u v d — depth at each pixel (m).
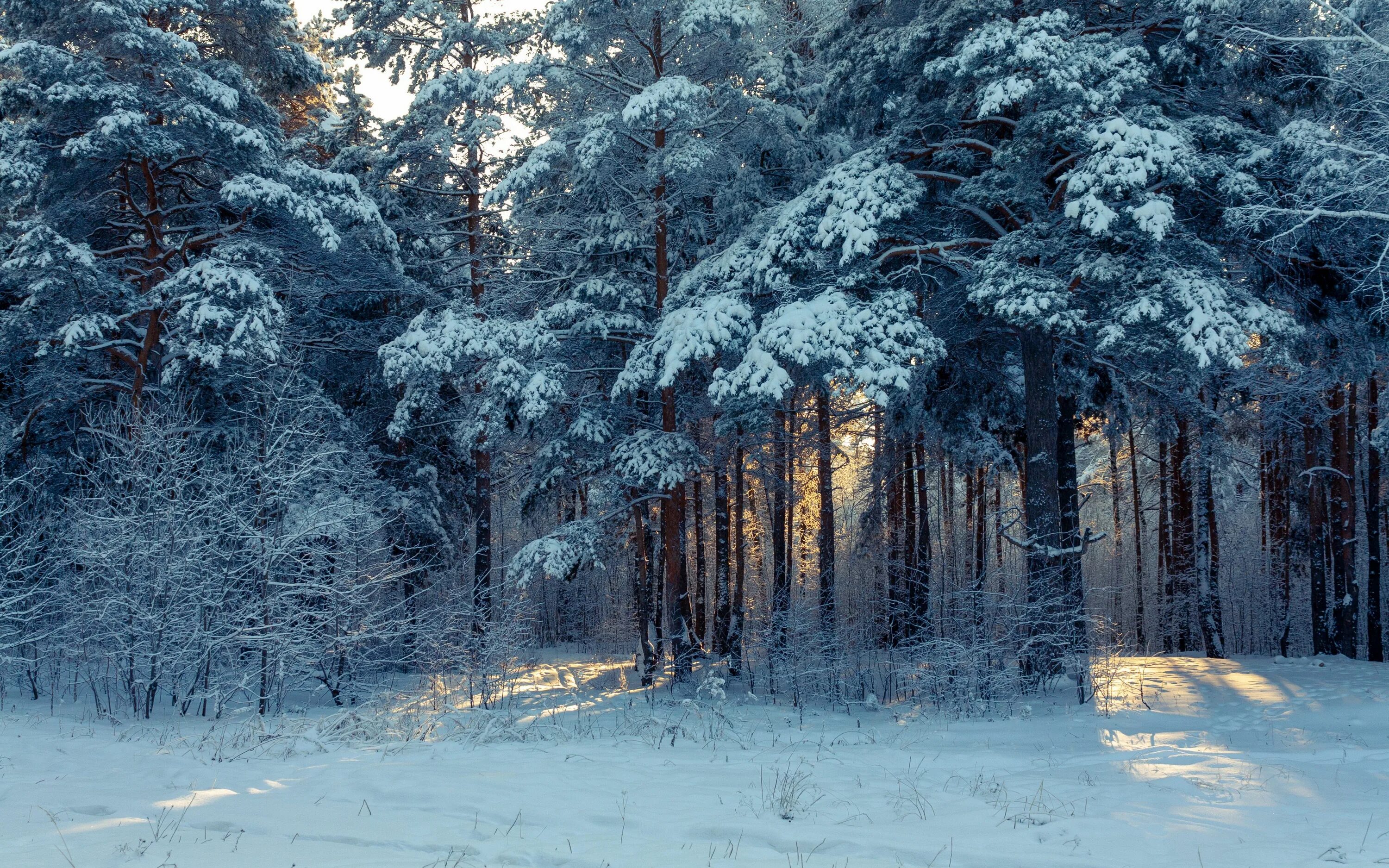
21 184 16.67
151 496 14.57
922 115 17.66
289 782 8.41
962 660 14.94
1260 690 15.63
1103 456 36.41
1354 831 6.42
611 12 18.69
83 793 7.72
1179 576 25.38
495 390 18.06
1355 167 14.73
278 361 17.14
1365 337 16.33
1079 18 16.41
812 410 23.20
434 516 24.34
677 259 22.17
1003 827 6.75
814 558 31.62
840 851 6.10
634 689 19.94
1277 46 15.21
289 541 14.80
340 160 23.88
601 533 19.89
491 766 9.36
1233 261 17.34
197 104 17.70
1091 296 16.25
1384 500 23.09
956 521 30.69
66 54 16.94
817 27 22.48
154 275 19.45
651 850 6.12
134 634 13.88
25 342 18.23
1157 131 13.65
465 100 21.42
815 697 17.12
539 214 22.83
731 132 19.86
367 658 17.59
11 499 16.20
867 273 16.17
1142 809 7.24
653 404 22.09
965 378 20.83
